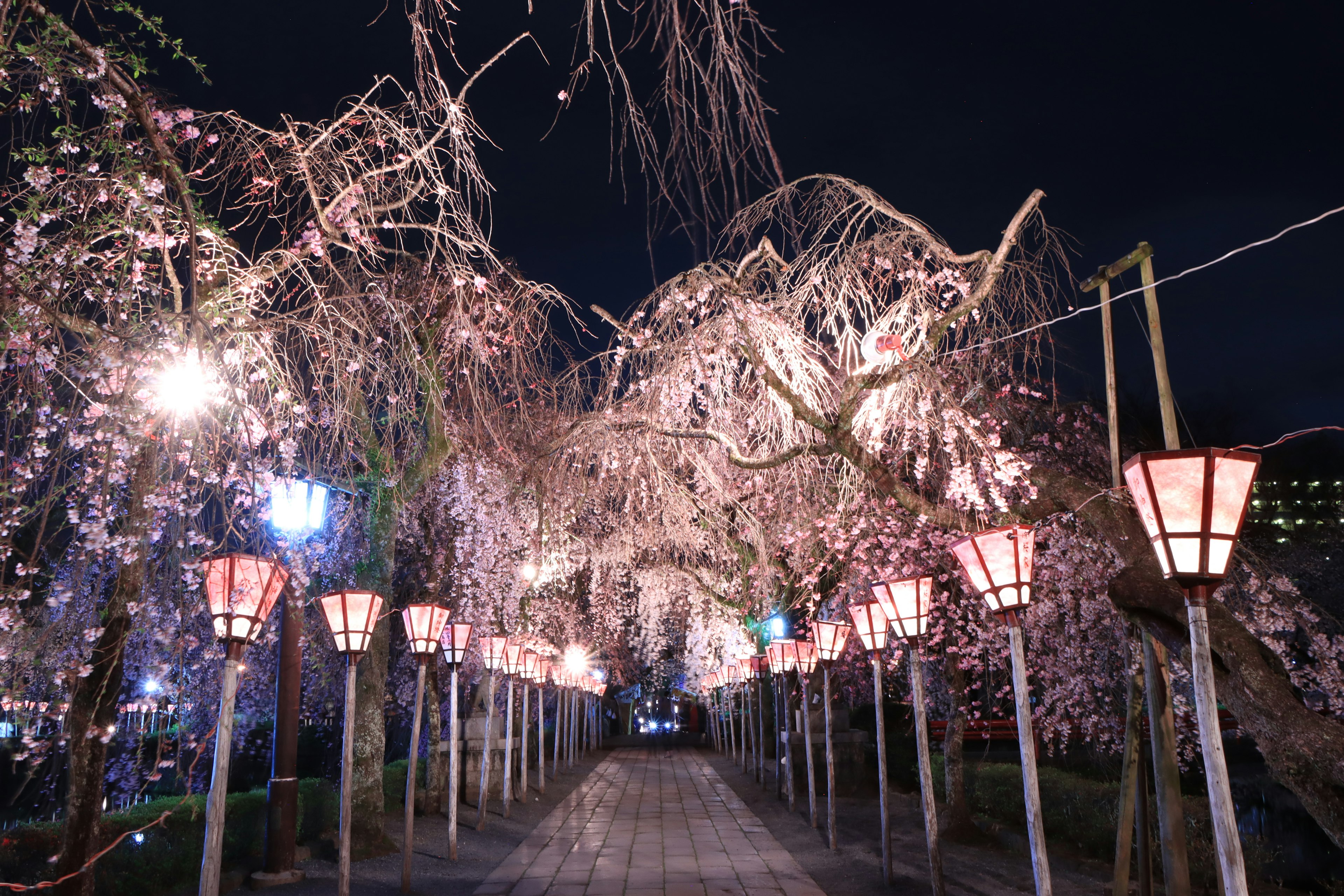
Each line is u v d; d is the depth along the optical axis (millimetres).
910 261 7238
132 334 4594
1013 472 6879
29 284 4562
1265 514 14188
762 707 19734
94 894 6562
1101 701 9453
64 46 4562
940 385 7098
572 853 11695
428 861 10773
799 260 7359
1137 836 7066
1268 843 10180
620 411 9367
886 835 9422
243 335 5504
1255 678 5000
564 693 24922
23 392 4359
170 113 5172
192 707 9570
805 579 12578
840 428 7414
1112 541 6328
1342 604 12484
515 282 7844
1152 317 6652
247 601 5695
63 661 5207
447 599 13727
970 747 19172
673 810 16047
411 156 5480
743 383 8500
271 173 5680
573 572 16734
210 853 5504
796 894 9102
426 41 4312
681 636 23984
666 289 7824
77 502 4758
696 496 11438
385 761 18312
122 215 5000
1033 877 9141
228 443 4914
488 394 8773
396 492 10570
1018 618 6195
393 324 6742
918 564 10820
